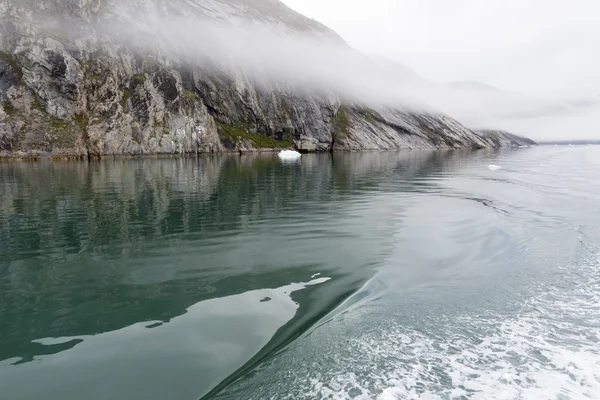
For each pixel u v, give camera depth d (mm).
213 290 8938
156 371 5805
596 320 6980
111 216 16891
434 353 6000
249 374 5680
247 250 12023
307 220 16328
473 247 12352
